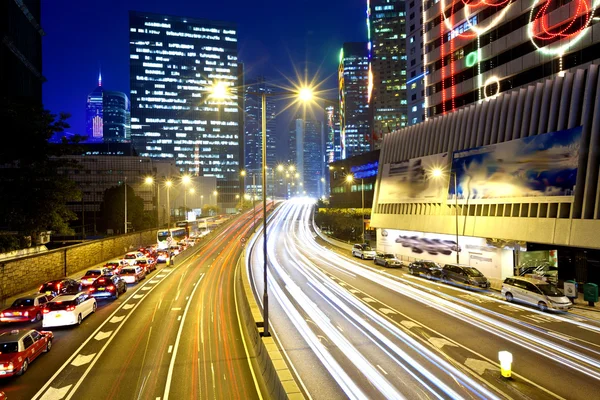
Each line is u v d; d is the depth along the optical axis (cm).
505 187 3550
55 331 2256
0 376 1533
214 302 2992
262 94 2155
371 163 10744
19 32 9531
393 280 3847
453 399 1330
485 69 5309
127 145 15338
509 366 1500
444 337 2036
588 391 1391
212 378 1548
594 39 3853
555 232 3006
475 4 5406
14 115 4006
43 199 4331
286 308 2731
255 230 9162
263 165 2091
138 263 4531
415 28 9138
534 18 4522
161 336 2123
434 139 4719
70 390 1450
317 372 1583
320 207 13425
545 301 2561
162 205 12312
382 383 1471
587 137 2939
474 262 3869
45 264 3878
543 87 3388
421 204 4759
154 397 1383
